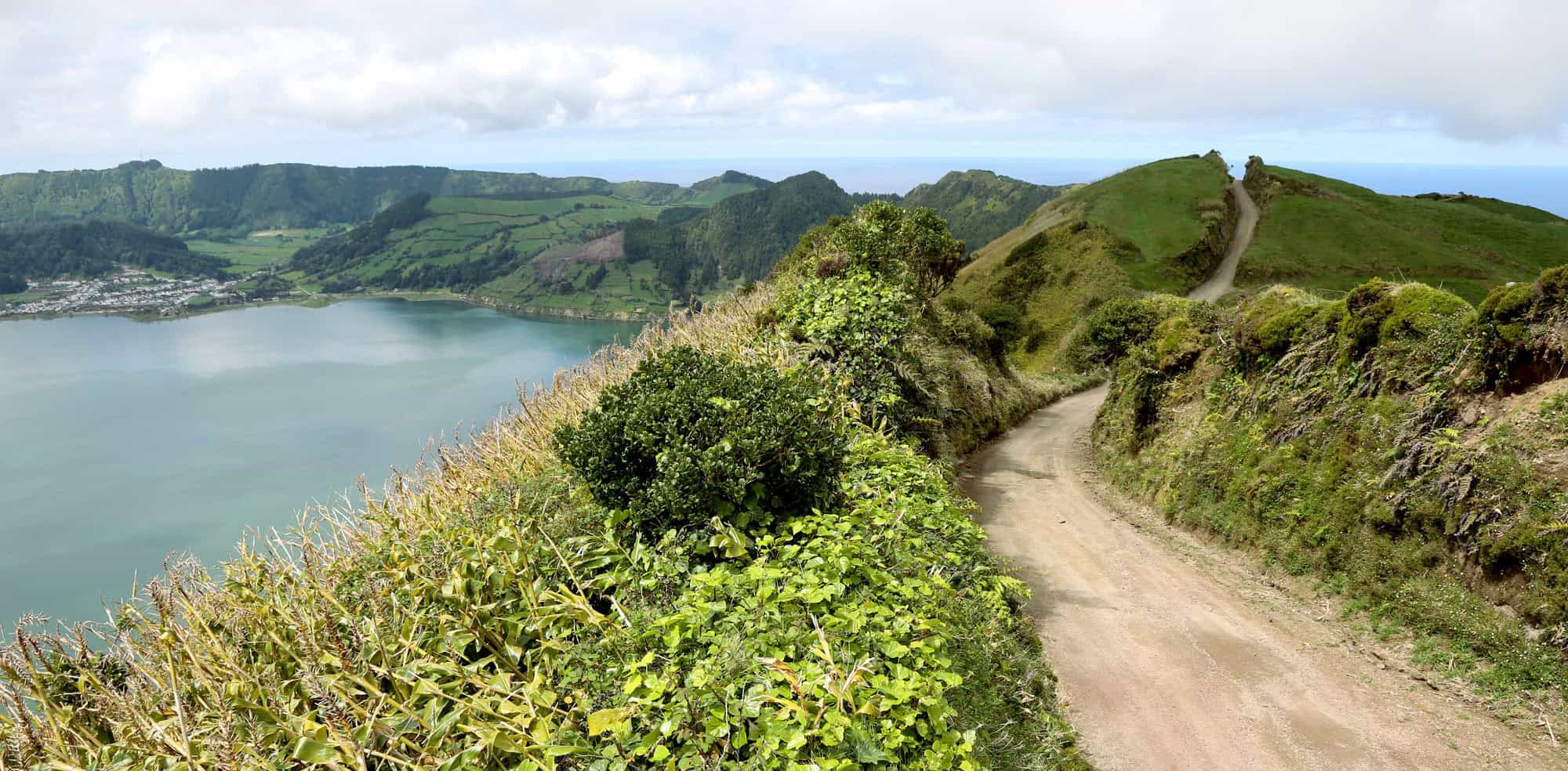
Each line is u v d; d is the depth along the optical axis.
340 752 3.55
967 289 85.62
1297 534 9.72
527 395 8.74
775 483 5.95
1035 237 87.38
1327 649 7.71
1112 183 101.69
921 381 13.14
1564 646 6.36
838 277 14.40
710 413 6.02
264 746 3.65
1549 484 7.12
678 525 5.67
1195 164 108.69
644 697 3.86
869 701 3.80
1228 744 6.04
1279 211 88.81
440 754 3.69
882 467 8.19
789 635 4.36
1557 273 7.86
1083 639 7.85
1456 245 77.75
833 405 9.18
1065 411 28.67
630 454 5.94
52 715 3.66
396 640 4.45
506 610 4.78
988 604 6.66
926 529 7.18
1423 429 8.73
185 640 4.19
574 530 5.84
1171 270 77.62
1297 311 11.92
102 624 4.20
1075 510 13.36
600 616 4.60
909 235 17.78
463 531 5.48
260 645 4.47
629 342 11.52
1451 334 9.01
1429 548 7.94
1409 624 7.68
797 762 3.56
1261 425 11.64
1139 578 9.80
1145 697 6.72
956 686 4.86
